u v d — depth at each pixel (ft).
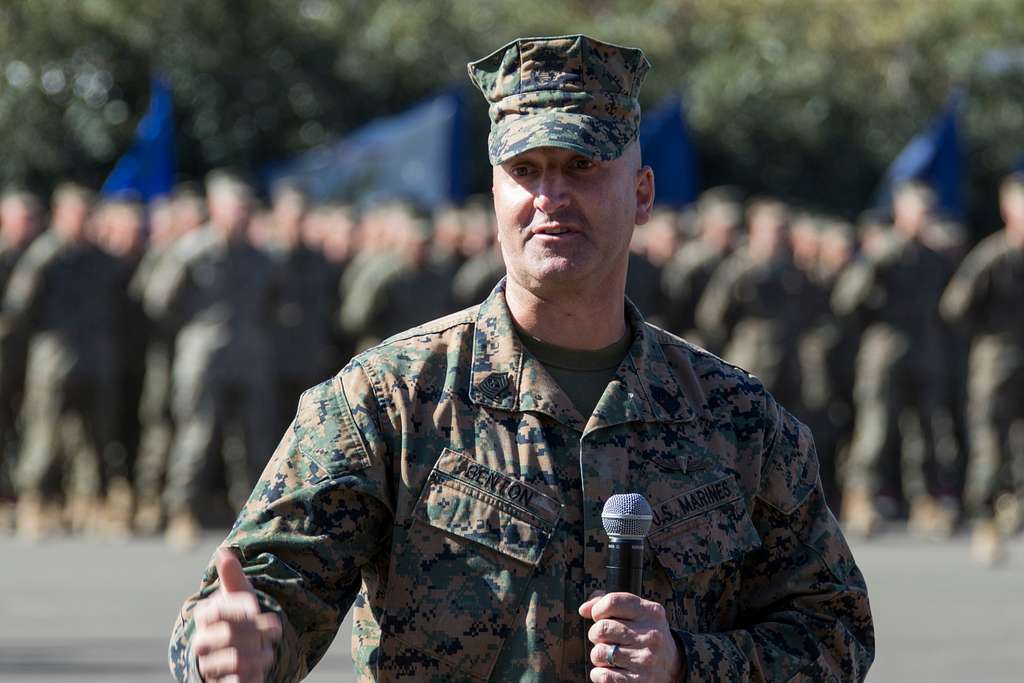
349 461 22.58
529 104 23.06
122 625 69.62
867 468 111.04
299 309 110.01
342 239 117.70
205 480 98.43
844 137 184.55
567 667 22.31
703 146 182.09
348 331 113.70
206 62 159.12
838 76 184.03
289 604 21.98
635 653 21.56
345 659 62.03
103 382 105.50
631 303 24.56
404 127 135.03
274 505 22.43
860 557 97.86
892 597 80.33
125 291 108.37
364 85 166.20
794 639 23.49
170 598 77.05
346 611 22.79
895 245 111.45
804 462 24.27
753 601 24.17
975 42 187.21
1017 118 187.73
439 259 116.37
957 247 118.21
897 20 186.29
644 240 120.88
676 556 22.88
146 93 157.89
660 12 184.55
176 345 105.70
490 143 23.36
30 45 154.71
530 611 22.30
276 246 109.81
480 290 116.26
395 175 134.92
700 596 23.18
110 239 109.70
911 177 137.90
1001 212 189.78
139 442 111.75
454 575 22.41
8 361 105.40
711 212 120.47
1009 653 65.41
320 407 23.00
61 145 156.46
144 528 106.73
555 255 23.02
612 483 22.84
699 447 23.57
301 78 162.71
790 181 183.83
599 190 23.09
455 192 134.92
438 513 22.53
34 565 88.69
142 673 59.31
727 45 183.83
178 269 98.37
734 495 23.49
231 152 159.74
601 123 22.95
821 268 123.65
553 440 22.99
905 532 113.91
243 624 20.62
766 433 24.08
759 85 181.06
